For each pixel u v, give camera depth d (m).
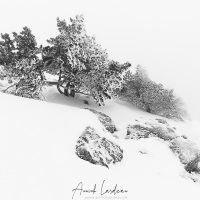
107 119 10.44
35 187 5.20
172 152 8.88
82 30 12.42
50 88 14.86
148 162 7.61
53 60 12.55
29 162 5.83
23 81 12.23
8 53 12.17
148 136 9.65
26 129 6.98
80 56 12.34
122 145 8.35
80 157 6.58
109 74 12.98
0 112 7.48
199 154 8.66
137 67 15.25
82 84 12.91
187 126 13.59
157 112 14.43
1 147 6.04
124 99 15.27
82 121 8.05
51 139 6.85
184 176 7.38
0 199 4.71
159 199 5.91
